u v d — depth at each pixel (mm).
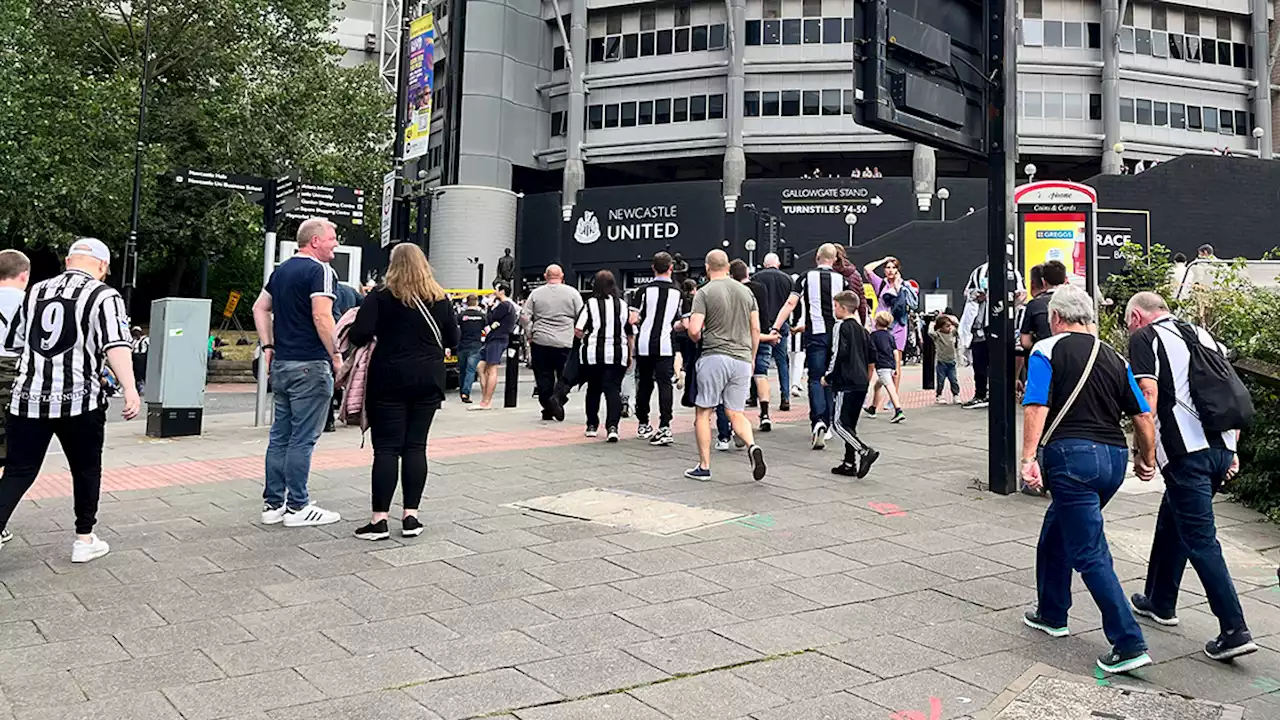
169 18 32344
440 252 46969
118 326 5199
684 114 45906
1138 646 3889
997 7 7543
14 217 26141
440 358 5863
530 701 3486
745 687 3666
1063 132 43969
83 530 5297
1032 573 5312
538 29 49625
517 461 8727
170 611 4449
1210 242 36219
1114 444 4191
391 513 6566
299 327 6094
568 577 5055
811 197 42625
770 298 10961
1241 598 5086
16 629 4180
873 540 5945
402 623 4316
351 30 58656
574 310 11828
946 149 7332
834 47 43719
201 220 32281
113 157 26688
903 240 37406
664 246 44625
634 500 6895
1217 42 45875
